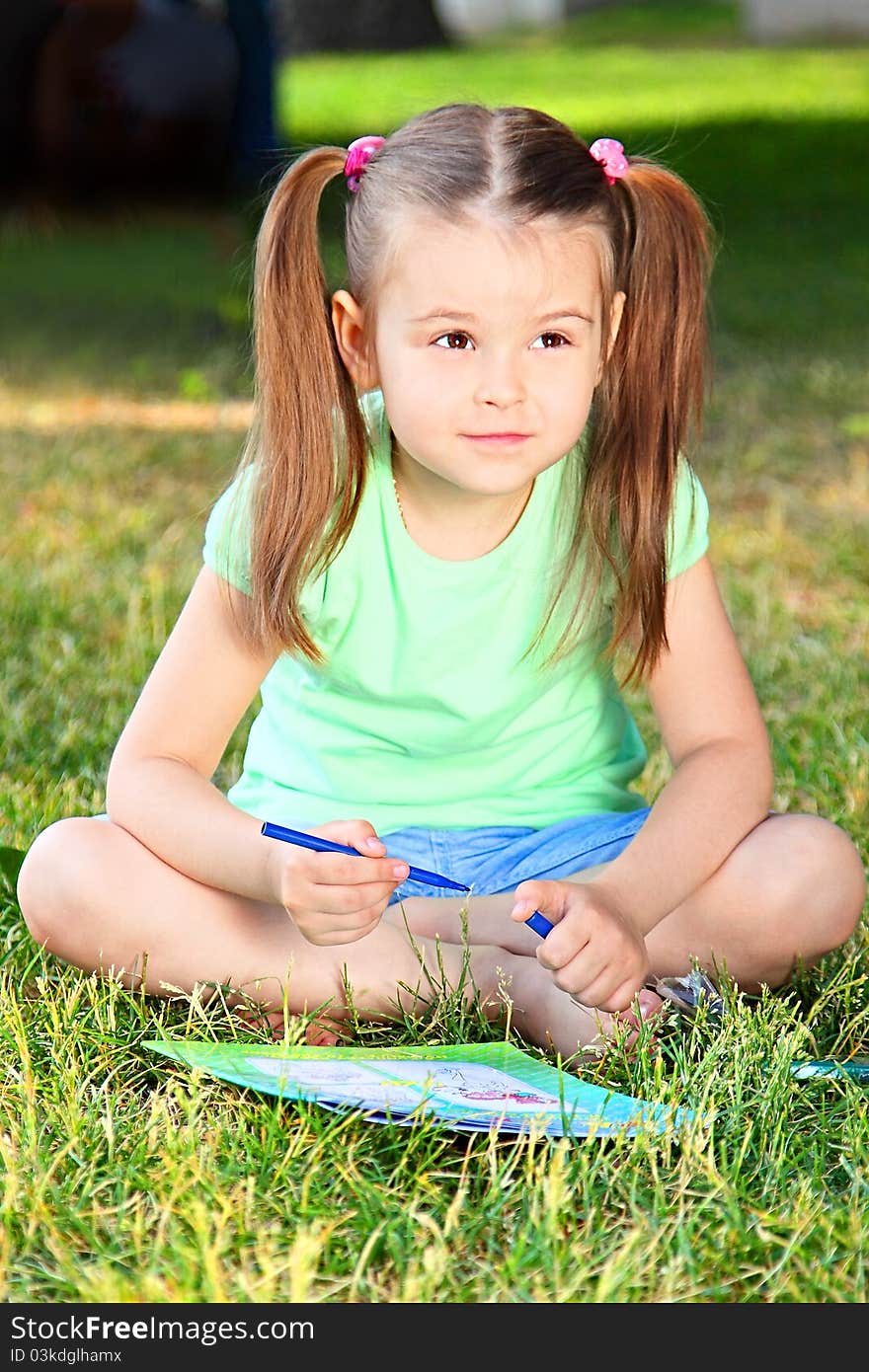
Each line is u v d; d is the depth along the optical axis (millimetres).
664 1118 1662
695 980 1988
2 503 4438
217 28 10000
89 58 9719
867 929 2199
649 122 13398
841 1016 2004
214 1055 1771
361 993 1965
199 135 9914
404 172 1855
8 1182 1570
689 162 11609
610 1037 1840
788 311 7172
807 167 11414
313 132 12945
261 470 2033
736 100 14898
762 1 19797
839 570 3949
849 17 19656
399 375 1846
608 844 2109
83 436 5215
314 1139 1657
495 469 1843
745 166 11492
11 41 9797
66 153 9875
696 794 2041
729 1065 1776
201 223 9547
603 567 2090
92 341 6715
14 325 7082
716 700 2133
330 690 2143
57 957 2068
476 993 1941
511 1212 1566
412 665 2078
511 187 1809
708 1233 1518
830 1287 1465
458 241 1796
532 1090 1729
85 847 1968
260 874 1873
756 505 4496
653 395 2084
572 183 1846
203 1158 1622
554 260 1807
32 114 9922
